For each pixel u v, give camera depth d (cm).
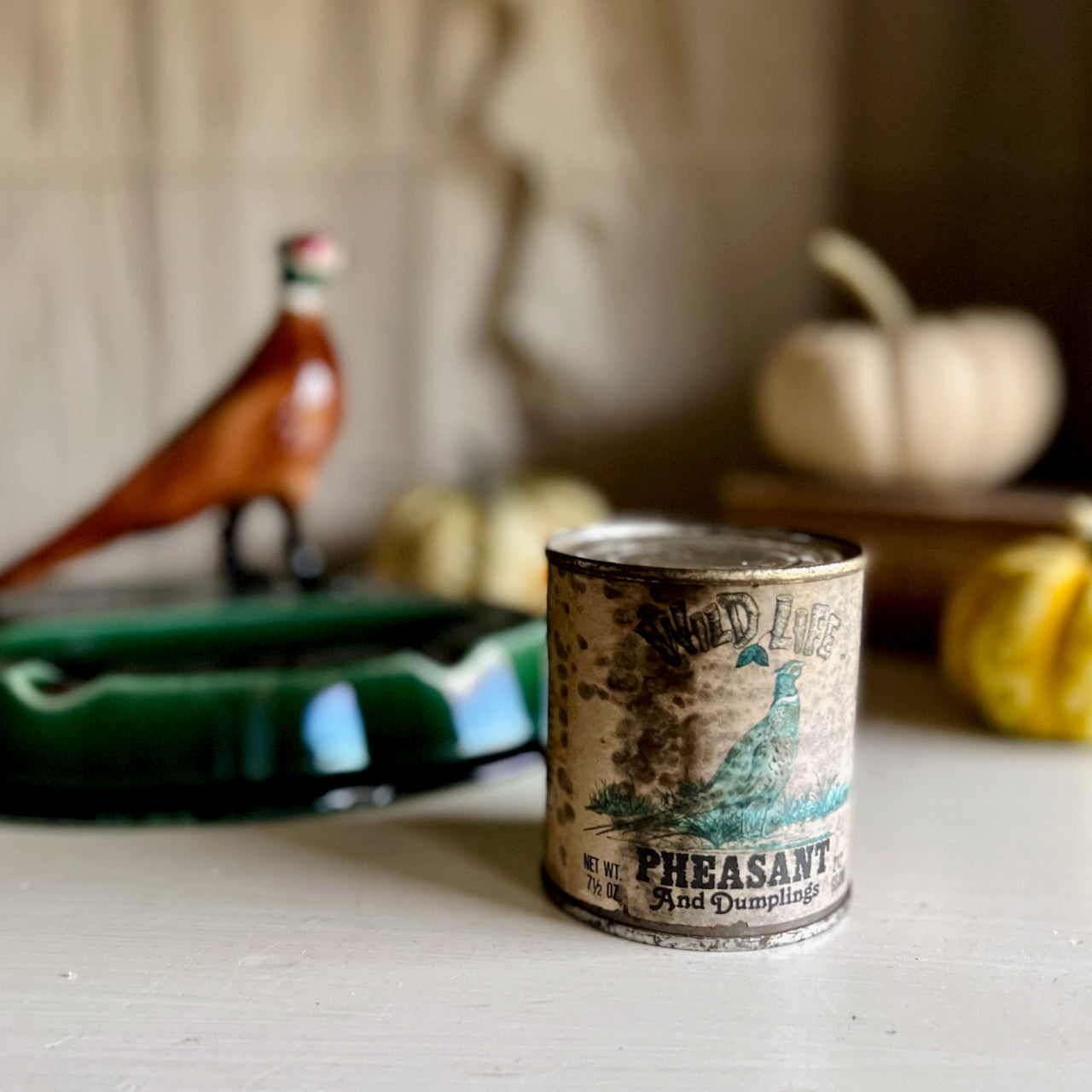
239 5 61
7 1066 25
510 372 65
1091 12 60
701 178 63
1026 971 29
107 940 30
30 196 63
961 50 62
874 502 54
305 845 35
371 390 65
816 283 64
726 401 65
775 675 28
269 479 44
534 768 40
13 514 64
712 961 29
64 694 36
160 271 63
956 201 63
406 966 28
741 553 33
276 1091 24
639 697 28
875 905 32
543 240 63
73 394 64
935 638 53
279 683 36
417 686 38
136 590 44
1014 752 43
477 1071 25
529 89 61
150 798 36
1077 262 63
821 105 63
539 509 60
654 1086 24
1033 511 51
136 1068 25
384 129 63
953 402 55
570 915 31
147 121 62
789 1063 25
